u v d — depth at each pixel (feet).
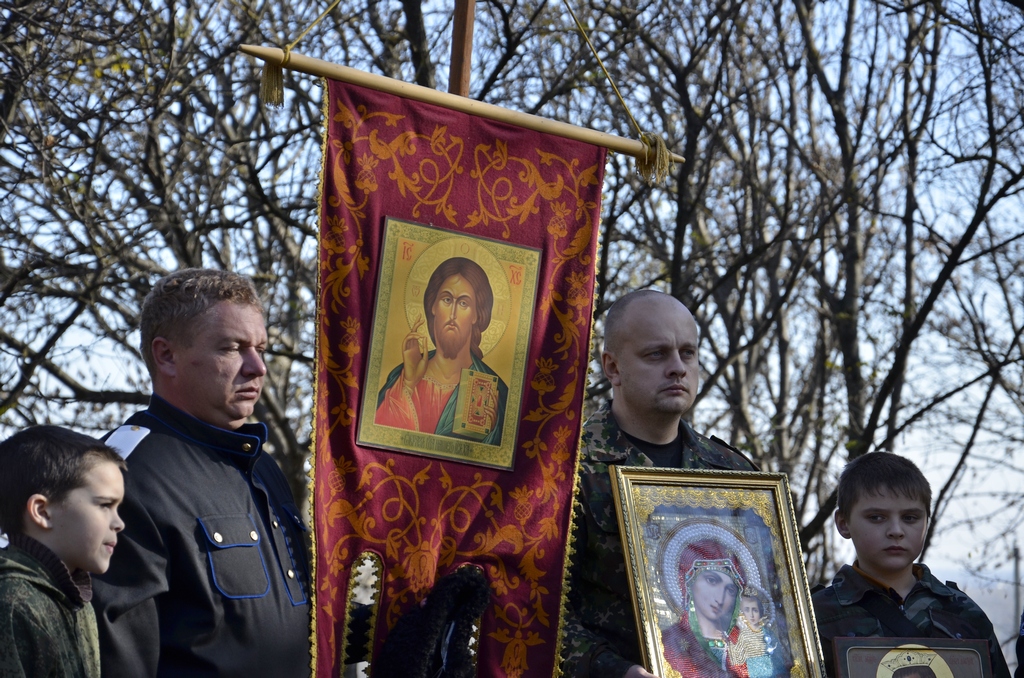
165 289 9.77
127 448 9.25
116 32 27.07
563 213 11.60
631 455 11.58
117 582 8.68
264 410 34.14
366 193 10.64
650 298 11.69
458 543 10.57
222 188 31.55
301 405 42.52
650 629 10.48
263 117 31.01
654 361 11.51
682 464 11.82
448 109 11.19
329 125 10.55
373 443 10.37
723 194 39.45
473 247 11.07
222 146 32.55
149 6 26.86
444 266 10.91
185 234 28.76
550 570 10.84
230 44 30.07
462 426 10.78
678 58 33.42
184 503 9.16
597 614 11.15
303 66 10.41
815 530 29.27
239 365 9.71
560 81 31.35
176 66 27.37
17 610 7.51
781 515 11.58
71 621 7.97
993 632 12.07
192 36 28.63
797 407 43.11
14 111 26.02
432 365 10.73
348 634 10.03
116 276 30.22
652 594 10.73
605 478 11.44
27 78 24.80
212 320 9.63
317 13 30.40
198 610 9.02
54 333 29.04
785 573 11.37
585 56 31.42
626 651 10.98
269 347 33.50
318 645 9.64
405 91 10.86
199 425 9.63
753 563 11.28
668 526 11.11
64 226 28.35
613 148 12.01
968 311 38.22
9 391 29.12
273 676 9.27
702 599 10.93
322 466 10.02
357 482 10.21
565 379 11.30
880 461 12.14
